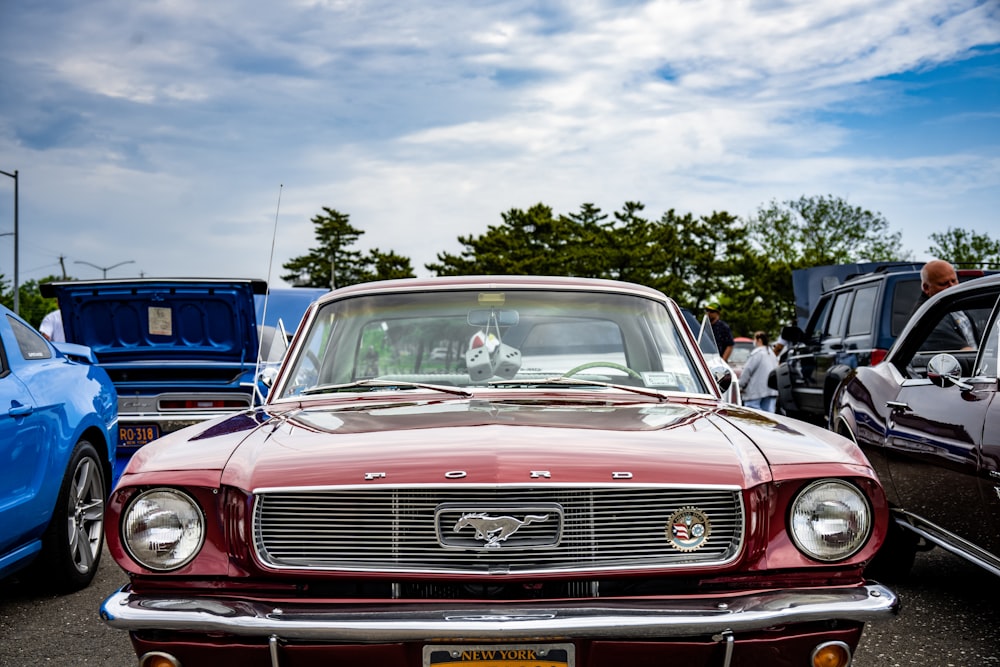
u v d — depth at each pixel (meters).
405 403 3.77
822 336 10.82
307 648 2.73
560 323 4.17
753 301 85.50
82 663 4.27
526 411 3.53
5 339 5.12
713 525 2.94
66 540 5.34
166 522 2.92
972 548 4.34
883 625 4.67
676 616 2.70
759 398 13.60
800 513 2.95
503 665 2.74
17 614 5.07
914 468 4.84
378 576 2.86
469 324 4.15
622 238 83.50
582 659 2.75
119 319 8.41
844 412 5.80
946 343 5.98
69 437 5.35
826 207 90.12
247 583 2.92
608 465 2.93
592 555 2.89
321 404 3.85
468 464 2.90
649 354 4.16
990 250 66.56
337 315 4.23
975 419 4.21
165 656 2.81
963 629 4.59
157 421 7.98
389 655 2.72
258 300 11.10
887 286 9.23
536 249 85.62
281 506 2.93
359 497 2.90
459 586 2.90
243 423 3.57
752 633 2.78
